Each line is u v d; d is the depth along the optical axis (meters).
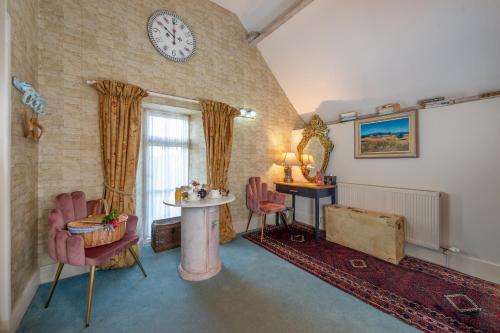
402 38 2.56
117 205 2.46
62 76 2.25
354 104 3.56
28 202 1.91
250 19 3.62
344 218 3.11
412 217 2.78
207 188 2.76
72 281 2.20
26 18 1.83
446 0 2.13
